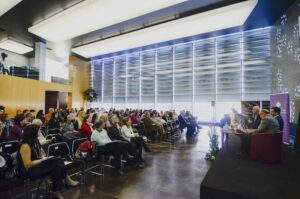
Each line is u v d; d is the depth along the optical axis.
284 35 6.08
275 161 3.46
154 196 2.71
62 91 10.37
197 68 9.09
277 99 5.89
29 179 2.36
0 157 2.31
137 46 8.90
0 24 6.88
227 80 8.44
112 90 11.55
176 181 3.24
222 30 7.54
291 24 5.59
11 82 7.54
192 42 9.02
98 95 12.13
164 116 8.00
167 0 4.80
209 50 8.74
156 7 5.09
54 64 12.17
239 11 5.52
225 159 3.81
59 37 7.20
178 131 8.24
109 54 10.60
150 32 7.04
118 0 4.79
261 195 2.17
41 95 8.85
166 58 9.80
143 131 6.63
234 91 8.31
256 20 6.66
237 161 3.65
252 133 4.00
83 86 12.02
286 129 5.39
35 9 5.75
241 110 7.08
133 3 4.91
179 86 9.55
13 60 10.91
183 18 6.00
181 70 9.47
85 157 3.20
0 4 5.22
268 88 7.60
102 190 2.89
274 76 6.96
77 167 3.84
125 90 11.06
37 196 2.63
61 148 3.05
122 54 10.78
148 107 10.33
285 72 6.03
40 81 8.84
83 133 4.18
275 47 6.83
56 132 4.73
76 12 5.38
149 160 4.49
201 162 4.32
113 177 3.42
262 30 7.56
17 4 5.43
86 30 6.60
